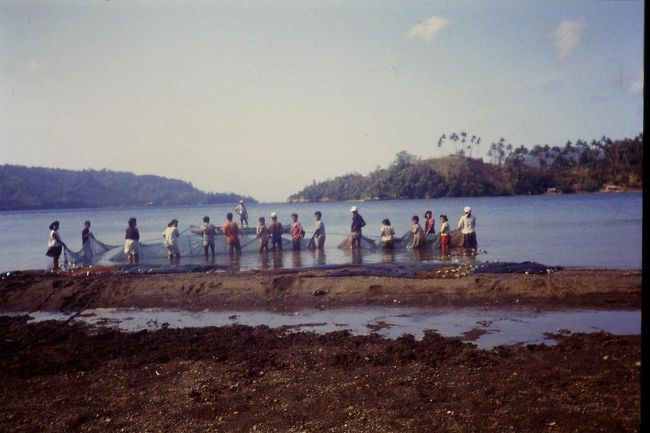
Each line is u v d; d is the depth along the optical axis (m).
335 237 31.48
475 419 6.21
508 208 62.50
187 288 13.59
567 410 6.35
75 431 6.29
